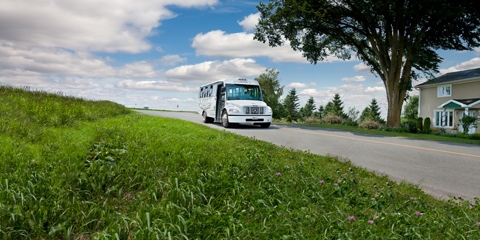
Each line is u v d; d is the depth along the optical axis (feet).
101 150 20.76
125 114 68.85
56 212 12.67
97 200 15.15
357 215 15.48
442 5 74.64
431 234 13.37
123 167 18.48
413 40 93.35
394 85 90.12
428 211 16.75
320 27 91.66
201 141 31.78
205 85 84.89
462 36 90.99
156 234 10.69
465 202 18.72
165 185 16.47
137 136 30.50
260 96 71.77
